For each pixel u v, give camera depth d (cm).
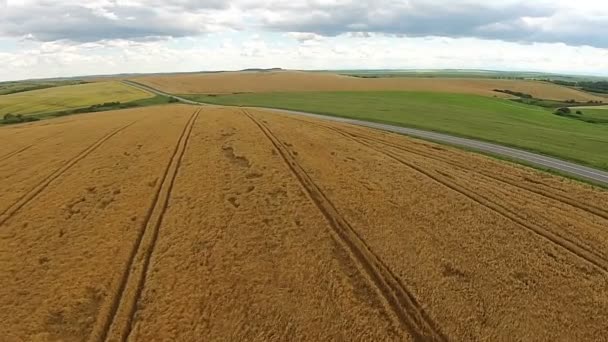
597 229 2873
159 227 2641
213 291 2081
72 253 2377
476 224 2819
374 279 2217
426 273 2266
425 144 5219
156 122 5562
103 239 2508
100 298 2050
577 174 4316
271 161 3747
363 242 2534
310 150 4197
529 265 2373
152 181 3316
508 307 2036
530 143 5753
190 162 3728
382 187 3347
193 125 5253
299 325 1895
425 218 2862
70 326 1886
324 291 2106
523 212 3078
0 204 2950
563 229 2838
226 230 2597
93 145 4378
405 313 1984
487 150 5231
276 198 3023
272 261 2319
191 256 2342
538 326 1930
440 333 1883
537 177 4059
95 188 3203
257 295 2062
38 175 3516
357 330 1880
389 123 7088
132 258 2347
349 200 3052
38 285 2117
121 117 6309
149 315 1938
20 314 1930
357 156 4178
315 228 2659
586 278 2283
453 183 3612
